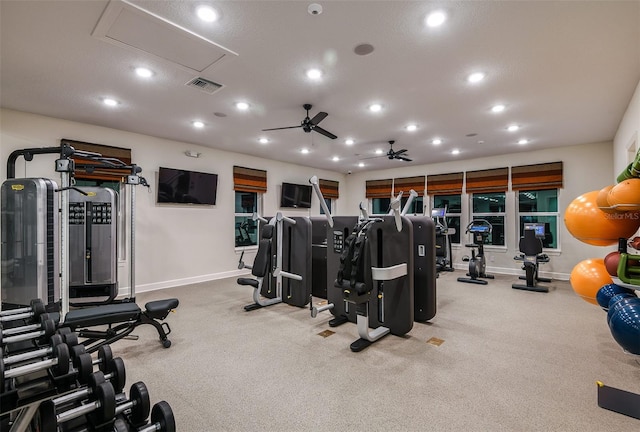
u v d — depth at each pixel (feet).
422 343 9.89
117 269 14.48
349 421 6.14
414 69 9.71
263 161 23.49
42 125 13.75
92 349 8.87
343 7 6.86
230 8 6.88
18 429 3.81
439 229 22.22
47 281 10.47
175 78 10.30
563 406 6.57
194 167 19.24
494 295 15.83
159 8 6.87
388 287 10.69
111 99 12.05
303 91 11.38
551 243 20.57
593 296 8.06
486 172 22.57
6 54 8.75
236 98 12.01
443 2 6.69
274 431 5.88
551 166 19.88
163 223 17.79
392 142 18.74
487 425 5.98
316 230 15.58
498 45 8.35
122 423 4.07
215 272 20.18
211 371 8.14
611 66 9.43
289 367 8.34
